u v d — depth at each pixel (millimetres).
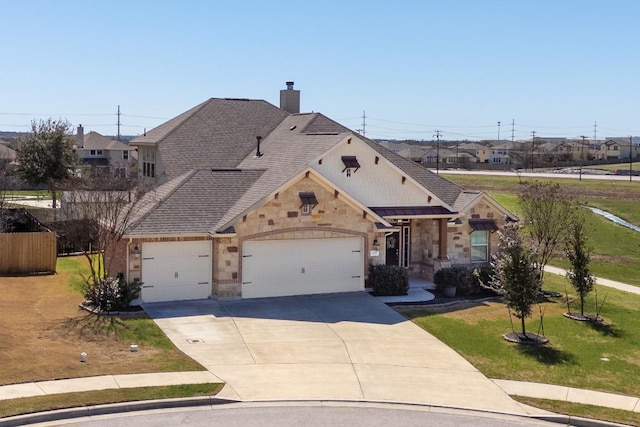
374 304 25719
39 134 59781
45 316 21984
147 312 23281
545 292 29406
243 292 25672
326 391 16547
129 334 20531
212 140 35281
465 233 30250
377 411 15484
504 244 22703
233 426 14133
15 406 14312
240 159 34438
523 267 21953
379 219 27719
